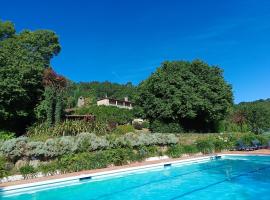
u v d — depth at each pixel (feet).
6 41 104.78
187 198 42.11
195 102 106.63
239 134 94.73
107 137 65.46
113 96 353.92
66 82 110.93
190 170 61.36
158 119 113.80
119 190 46.62
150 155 68.44
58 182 47.65
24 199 41.29
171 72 116.98
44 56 141.49
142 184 50.31
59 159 54.70
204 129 121.49
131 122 164.76
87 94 306.14
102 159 58.75
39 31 140.67
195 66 120.98
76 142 58.13
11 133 82.58
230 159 74.49
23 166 49.49
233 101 125.49
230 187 47.32
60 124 84.79
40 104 96.58
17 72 85.25
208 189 46.57
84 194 44.24
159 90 113.70
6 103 82.74
